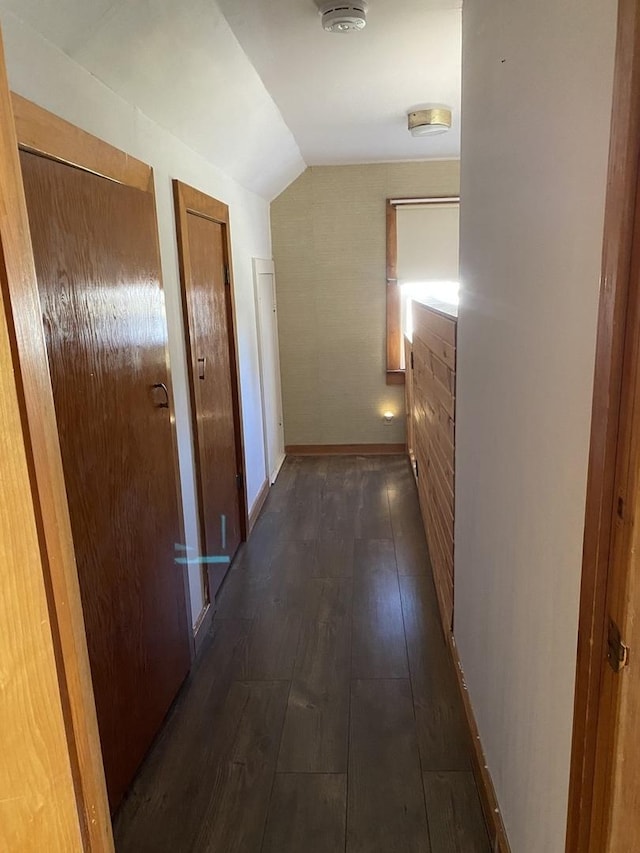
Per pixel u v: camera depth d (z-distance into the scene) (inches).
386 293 194.4
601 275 30.9
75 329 60.9
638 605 30.5
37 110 54.4
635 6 26.0
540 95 44.7
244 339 146.8
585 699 35.2
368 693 88.9
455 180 184.9
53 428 28.1
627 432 29.2
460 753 77.3
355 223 189.8
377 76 103.0
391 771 74.7
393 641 101.3
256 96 108.2
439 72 101.3
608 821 34.2
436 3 75.7
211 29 78.5
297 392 204.1
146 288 80.3
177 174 98.1
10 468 24.5
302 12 77.0
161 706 83.4
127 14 63.3
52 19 56.2
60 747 28.3
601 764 34.3
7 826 26.2
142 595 77.2
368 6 76.4
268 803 70.7
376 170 185.8
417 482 166.2
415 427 168.4
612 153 28.8
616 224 28.4
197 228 108.0
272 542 141.2
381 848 64.5
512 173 53.2
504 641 59.3
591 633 33.9
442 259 190.1
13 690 25.5
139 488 76.8
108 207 68.9
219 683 92.6
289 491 173.9
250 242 157.9
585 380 36.4
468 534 78.7
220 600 116.6
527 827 51.6
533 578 48.8
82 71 65.4
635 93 26.3
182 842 66.2
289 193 188.9
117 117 74.5
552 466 43.1
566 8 39.0
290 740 80.4
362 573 124.9
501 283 57.9
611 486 30.9
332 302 196.2
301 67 97.8
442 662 95.3
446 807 69.3
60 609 28.0
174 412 92.6
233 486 134.6
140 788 73.3
